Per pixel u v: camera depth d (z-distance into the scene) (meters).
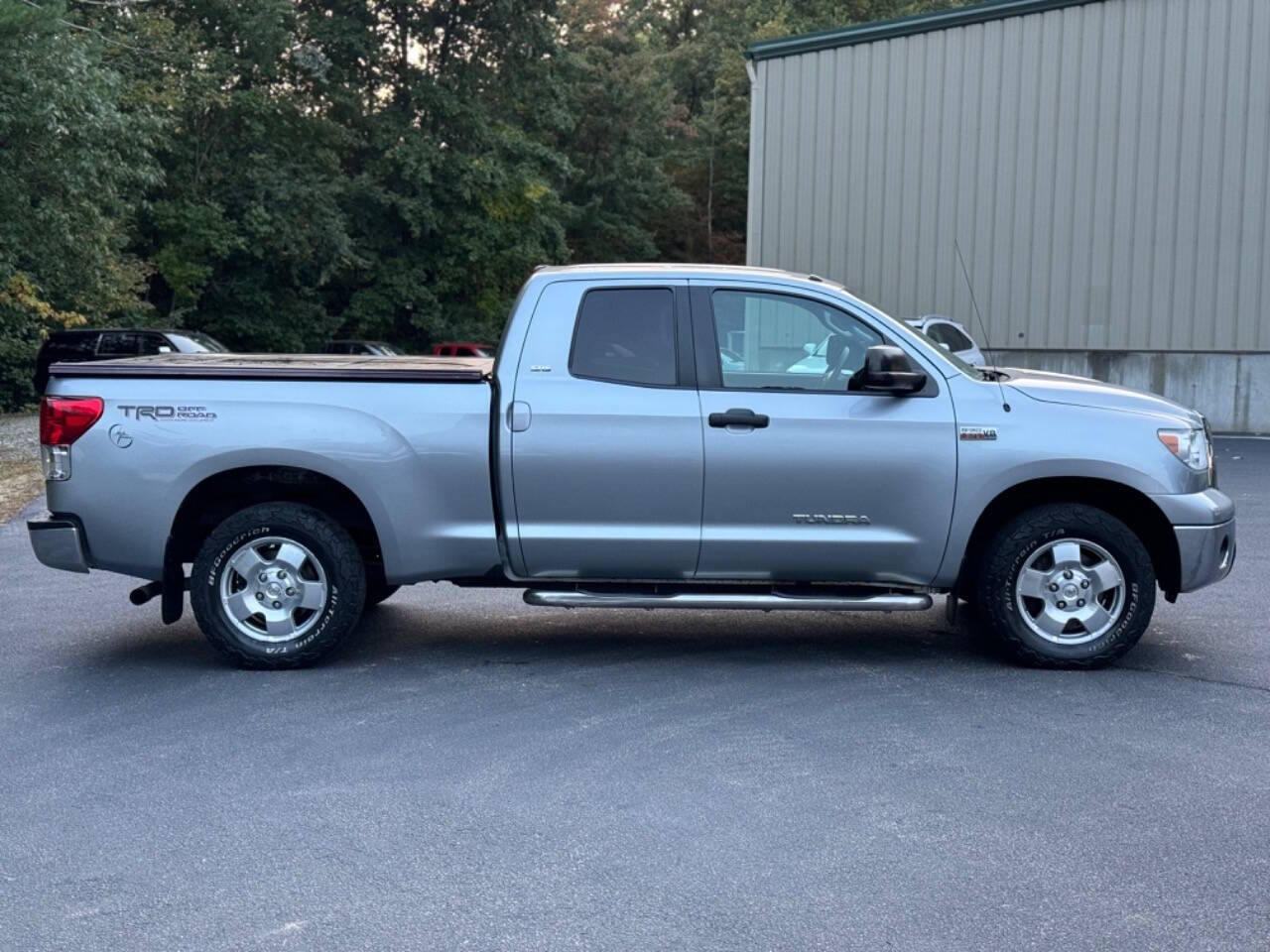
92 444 6.51
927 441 6.47
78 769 5.17
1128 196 21.91
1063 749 5.38
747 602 6.52
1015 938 3.67
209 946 3.65
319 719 5.84
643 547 6.53
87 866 4.21
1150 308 21.89
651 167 53.19
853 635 7.58
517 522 6.54
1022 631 6.61
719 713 5.91
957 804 4.74
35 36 21.70
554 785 4.95
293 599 6.67
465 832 4.49
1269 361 21.20
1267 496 13.53
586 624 7.89
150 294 39.38
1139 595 6.54
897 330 6.62
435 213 41.25
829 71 24.06
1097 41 21.91
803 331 6.62
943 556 6.55
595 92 51.38
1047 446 6.47
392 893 3.99
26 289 25.05
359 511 6.93
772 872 4.14
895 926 3.75
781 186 24.66
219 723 5.78
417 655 7.04
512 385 6.54
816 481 6.48
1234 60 21.03
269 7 36.91
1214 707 6.00
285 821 4.60
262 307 39.66
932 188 23.38
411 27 40.81
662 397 6.50
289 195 37.00
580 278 6.64
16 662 6.91
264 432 6.50
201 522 6.88
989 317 23.09
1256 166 21.03
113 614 8.17
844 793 4.86
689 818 4.61
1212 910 3.86
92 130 23.69
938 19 23.05
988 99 22.80
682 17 74.12
